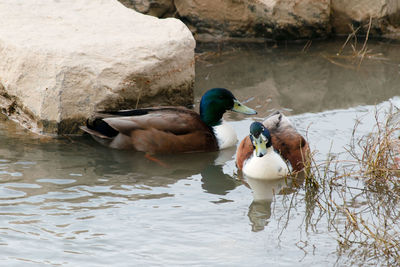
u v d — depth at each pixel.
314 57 17.88
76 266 8.20
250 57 17.91
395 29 19.58
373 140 11.76
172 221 9.51
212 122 12.42
